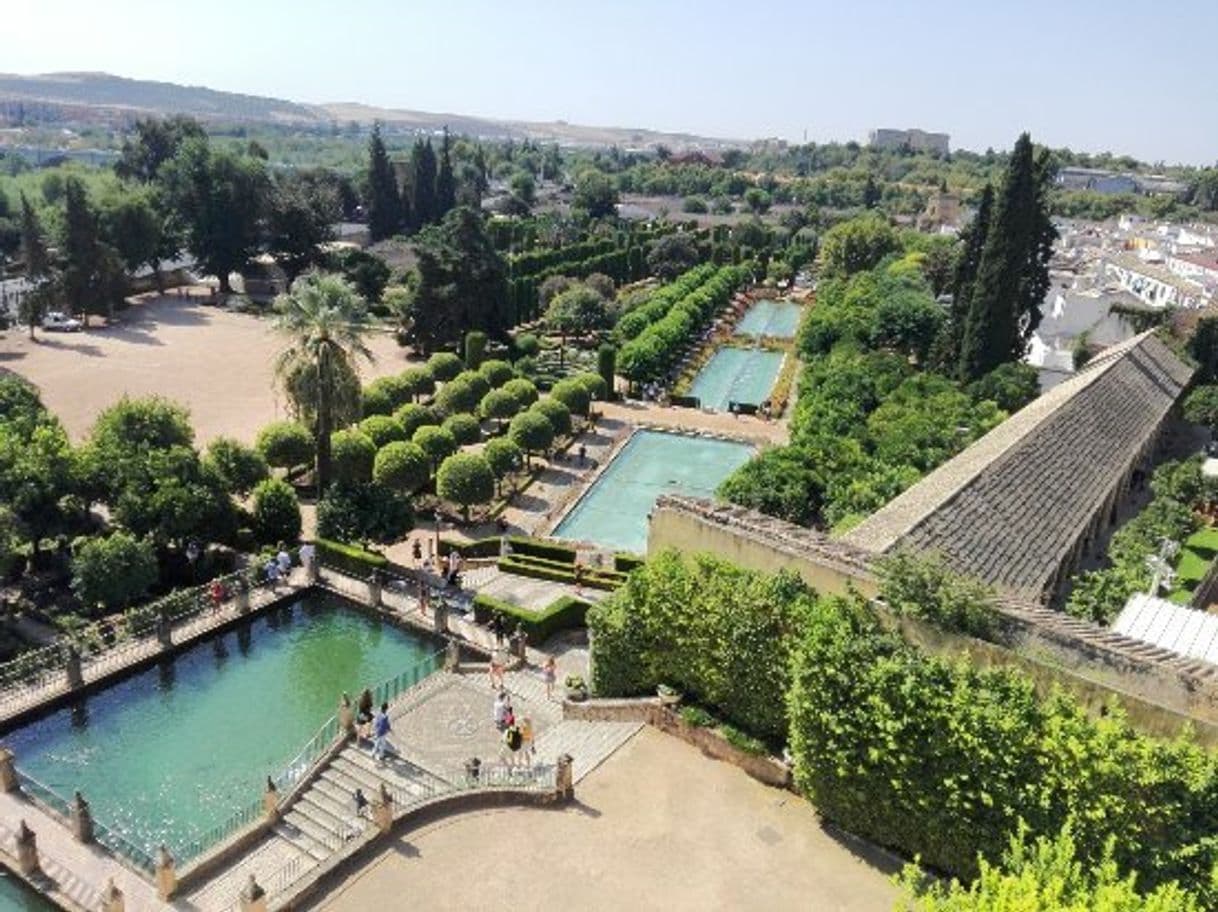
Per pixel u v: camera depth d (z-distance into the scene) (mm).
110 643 32875
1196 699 18469
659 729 27391
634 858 22344
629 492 55469
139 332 81875
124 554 34094
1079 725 18641
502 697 29516
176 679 32969
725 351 95875
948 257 103375
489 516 48719
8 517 33281
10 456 35875
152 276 103000
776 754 25297
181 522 36562
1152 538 43031
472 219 78875
